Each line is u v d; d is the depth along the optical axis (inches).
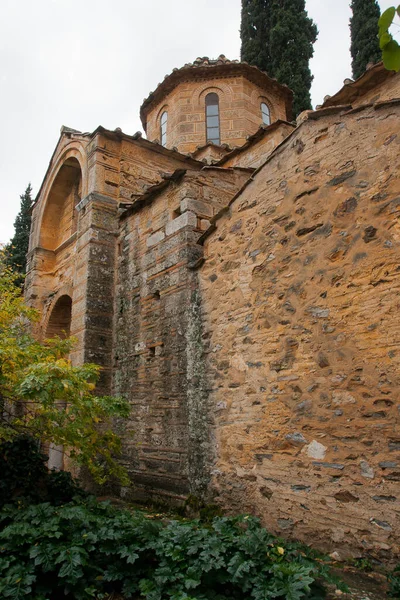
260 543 169.5
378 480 174.4
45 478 282.8
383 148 197.2
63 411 256.7
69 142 509.4
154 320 345.7
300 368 212.2
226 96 599.8
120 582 174.7
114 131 451.2
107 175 446.3
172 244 341.4
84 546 178.9
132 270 391.9
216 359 266.5
